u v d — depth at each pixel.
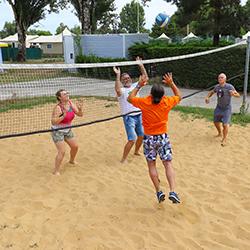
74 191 4.97
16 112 10.24
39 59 44.22
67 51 21.02
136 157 6.43
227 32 17.83
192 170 5.70
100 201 4.64
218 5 16.91
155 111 4.15
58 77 16.58
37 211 4.38
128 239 3.74
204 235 3.81
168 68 16.89
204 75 15.62
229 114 7.00
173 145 7.06
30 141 7.49
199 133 7.91
